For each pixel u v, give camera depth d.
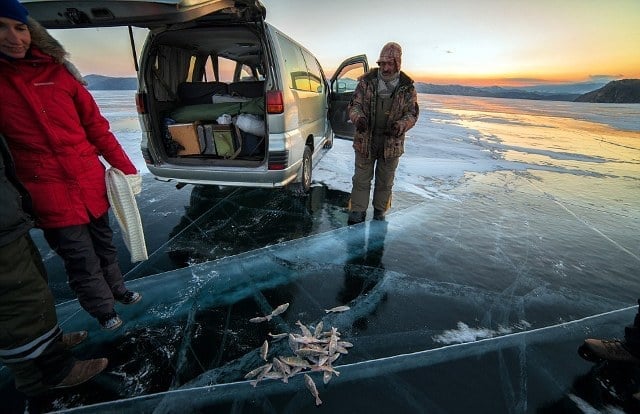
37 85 1.34
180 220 3.46
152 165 3.21
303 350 1.77
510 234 3.35
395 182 4.95
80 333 1.87
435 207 4.00
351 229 3.34
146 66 3.10
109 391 1.58
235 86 3.86
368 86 2.94
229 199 4.06
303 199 4.11
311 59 4.46
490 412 1.50
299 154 3.48
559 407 1.53
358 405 1.52
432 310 2.19
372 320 2.08
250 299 2.27
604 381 1.68
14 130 1.34
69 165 1.49
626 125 14.55
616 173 5.95
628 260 2.90
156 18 1.87
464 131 10.87
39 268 1.48
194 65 4.23
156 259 2.73
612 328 2.06
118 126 9.16
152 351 1.82
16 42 1.24
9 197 1.21
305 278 2.51
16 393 1.58
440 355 1.81
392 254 2.88
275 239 3.10
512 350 1.86
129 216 1.79
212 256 2.79
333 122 5.13
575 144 9.05
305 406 1.51
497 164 6.36
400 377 1.67
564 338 1.97
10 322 1.28
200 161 3.18
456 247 3.05
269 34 2.89
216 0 2.14
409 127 2.92
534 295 2.38
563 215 3.90
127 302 2.10
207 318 2.08
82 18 1.83
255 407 1.51
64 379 1.53
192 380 1.65
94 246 1.85
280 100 2.90
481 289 2.43
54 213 1.50
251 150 3.34
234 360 1.77
